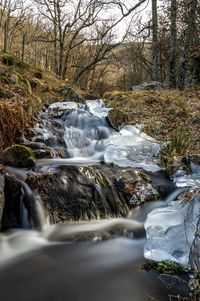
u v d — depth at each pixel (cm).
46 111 730
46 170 382
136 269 246
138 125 692
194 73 1276
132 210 386
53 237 310
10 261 259
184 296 207
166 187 442
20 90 692
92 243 302
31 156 411
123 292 214
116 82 3741
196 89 1049
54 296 210
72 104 779
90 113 747
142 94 975
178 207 326
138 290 216
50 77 1163
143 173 451
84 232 326
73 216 344
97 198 374
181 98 888
